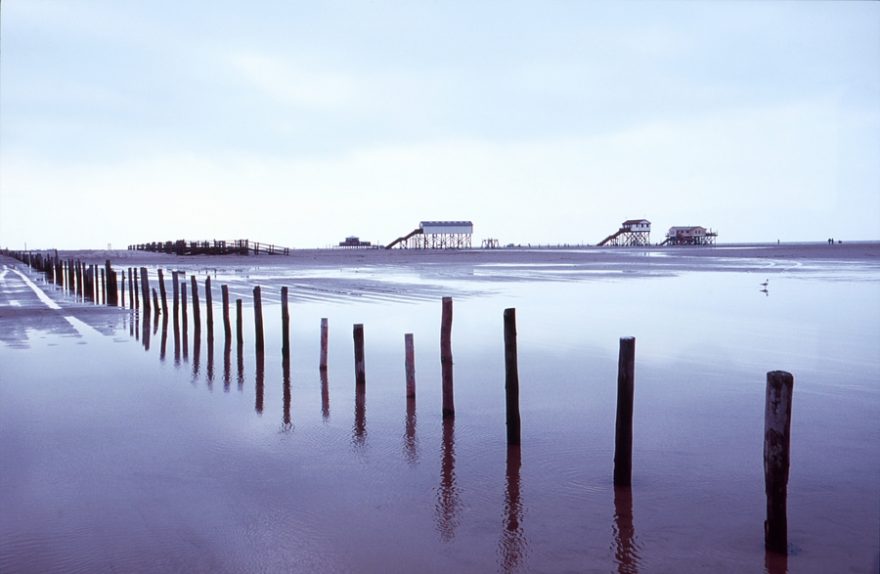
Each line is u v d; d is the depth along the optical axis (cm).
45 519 670
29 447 896
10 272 5828
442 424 992
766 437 605
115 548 608
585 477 777
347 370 1384
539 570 571
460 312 2336
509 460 836
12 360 1522
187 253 9656
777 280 3944
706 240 18712
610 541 620
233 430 971
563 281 3950
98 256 9825
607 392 1184
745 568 571
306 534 637
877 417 1009
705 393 1169
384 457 851
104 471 805
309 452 872
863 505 693
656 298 2859
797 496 717
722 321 2103
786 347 1627
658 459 837
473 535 634
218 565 579
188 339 1844
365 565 580
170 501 714
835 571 565
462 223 16388
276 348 1659
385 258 8725
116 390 1223
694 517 670
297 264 6831
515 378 882
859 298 2823
